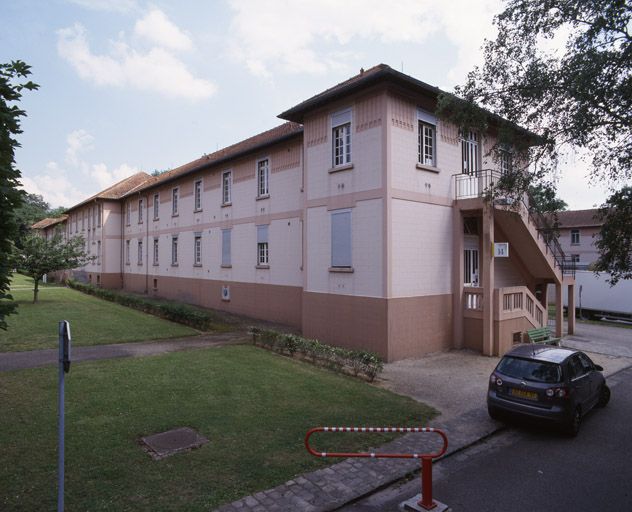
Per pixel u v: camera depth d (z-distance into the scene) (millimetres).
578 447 7746
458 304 15414
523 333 15859
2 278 5293
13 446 6734
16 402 8656
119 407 8477
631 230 7875
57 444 6840
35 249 25125
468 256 16953
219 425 7785
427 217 14656
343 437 7586
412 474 6562
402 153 13812
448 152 15516
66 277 46594
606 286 25453
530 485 6316
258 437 7375
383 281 13398
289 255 19406
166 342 15352
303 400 9312
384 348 13328
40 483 5699
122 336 16094
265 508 5387
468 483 6359
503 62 8891
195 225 27219
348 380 11078
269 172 20703
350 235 14461
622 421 9188
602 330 21953
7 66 5344
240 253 22844
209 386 9992
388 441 7586
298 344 13281
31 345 14164
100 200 38375
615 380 12680
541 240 17953
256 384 10281
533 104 8688
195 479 5945
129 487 5684
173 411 8352
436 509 5484
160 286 31672
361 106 14133
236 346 14688
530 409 8078
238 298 22938
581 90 7590
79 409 8328
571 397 8031
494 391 8609
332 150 15188
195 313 18562
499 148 10539
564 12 7719
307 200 16141
